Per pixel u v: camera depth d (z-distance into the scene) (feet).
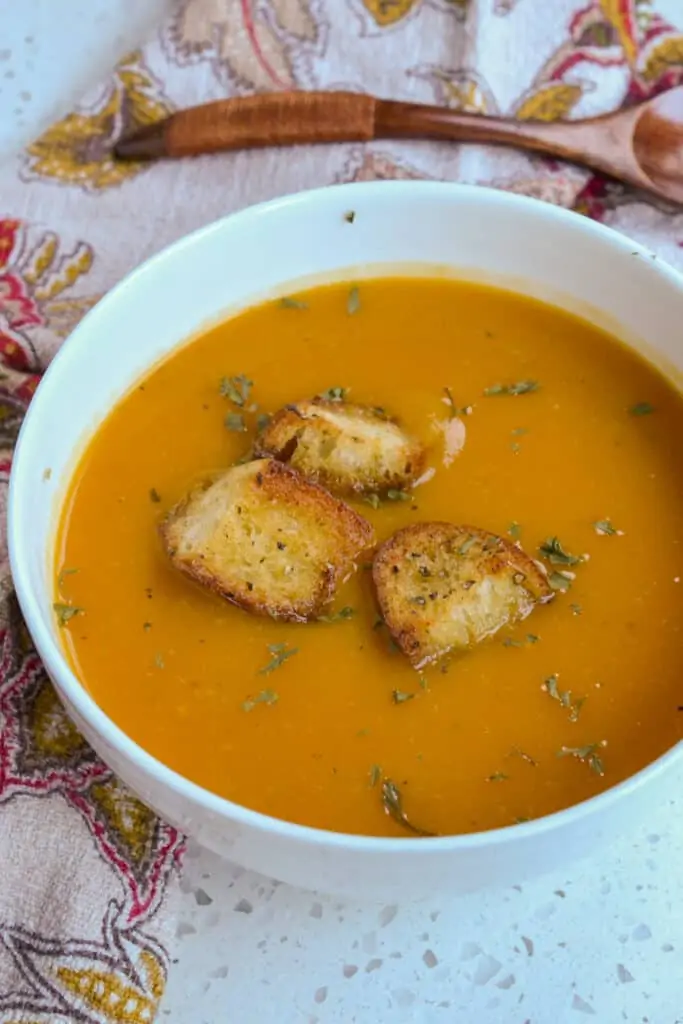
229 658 1.29
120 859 1.28
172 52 1.69
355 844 1.12
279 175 1.63
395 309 1.47
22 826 1.29
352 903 1.28
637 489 1.36
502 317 1.46
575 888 1.28
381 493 1.36
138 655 1.29
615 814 1.15
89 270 1.59
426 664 1.27
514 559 1.30
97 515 1.36
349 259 1.46
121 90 1.68
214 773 1.25
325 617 1.30
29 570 1.24
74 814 1.30
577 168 1.63
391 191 1.43
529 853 1.15
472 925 1.27
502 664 1.28
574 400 1.41
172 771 1.15
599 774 1.24
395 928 1.27
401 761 1.24
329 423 1.35
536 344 1.44
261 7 1.70
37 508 1.30
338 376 1.43
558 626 1.29
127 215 1.62
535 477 1.37
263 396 1.42
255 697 1.27
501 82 1.67
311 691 1.27
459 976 1.25
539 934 1.27
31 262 1.59
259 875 1.29
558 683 1.27
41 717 1.34
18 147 1.71
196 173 1.64
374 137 1.64
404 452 1.35
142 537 1.35
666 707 1.26
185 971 1.26
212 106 1.64
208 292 1.43
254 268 1.44
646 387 1.41
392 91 1.68
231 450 1.39
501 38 1.69
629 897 1.28
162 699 1.27
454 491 1.36
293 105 1.64
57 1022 1.23
